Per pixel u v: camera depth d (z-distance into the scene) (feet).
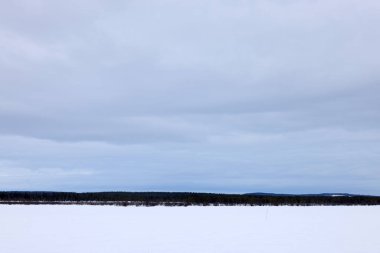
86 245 56.44
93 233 70.13
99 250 52.60
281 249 53.47
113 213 119.03
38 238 63.57
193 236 66.23
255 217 106.01
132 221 93.15
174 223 88.94
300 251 52.03
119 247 54.80
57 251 51.80
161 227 80.12
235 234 68.95
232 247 54.90
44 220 93.97
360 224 86.79
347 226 82.48
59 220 94.32
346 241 60.44
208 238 63.72
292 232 71.87
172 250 52.65
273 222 91.66
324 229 76.79
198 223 89.04
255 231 73.56
